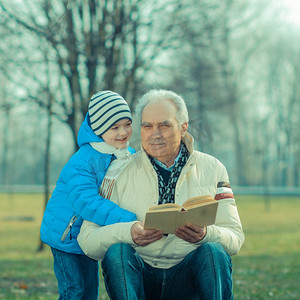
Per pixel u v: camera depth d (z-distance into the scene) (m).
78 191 3.63
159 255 3.54
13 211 26.00
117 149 3.88
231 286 3.32
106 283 3.29
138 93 9.77
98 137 3.88
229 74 14.05
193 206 3.20
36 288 7.60
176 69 11.47
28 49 8.73
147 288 3.60
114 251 3.26
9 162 64.19
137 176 3.62
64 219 3.91
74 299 3.93
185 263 3.47
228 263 3.31
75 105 9.41
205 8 10.22
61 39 7.05
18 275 8.91
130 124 4.01
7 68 9.48
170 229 3.25
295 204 30.25
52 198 4.03
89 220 3.54
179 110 3.53
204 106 11.94
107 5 8.98
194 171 3.64
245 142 51.62
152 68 10.32
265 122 54.66
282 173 61.06
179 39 10.11
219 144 46.09
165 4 9.45
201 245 3.35
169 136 3.48
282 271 9.68
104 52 9.14
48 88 9.74
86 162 3.77
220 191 3.67
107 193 3.62
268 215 24.50
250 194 38.34
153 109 3.48
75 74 9.02
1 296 6.82
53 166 64.88
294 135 54.31
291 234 17.14
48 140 12.03
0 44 8.71
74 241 3.94
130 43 9.56
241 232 3.63
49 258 11.54
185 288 3.56
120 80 9.85
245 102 45.28
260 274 9.30
